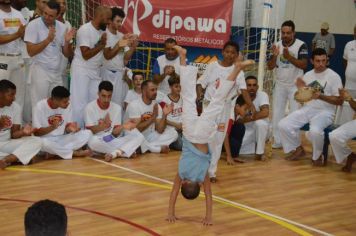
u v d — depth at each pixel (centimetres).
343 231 408
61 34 618
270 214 439
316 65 639
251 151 674
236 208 451
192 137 394
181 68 419
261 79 692
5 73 586
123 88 697
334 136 602
